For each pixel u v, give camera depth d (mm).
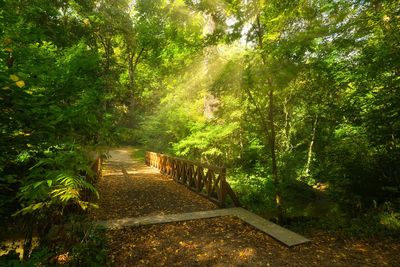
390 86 6172
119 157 20859
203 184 7914
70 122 3178
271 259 3852
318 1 5258
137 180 10375
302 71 5316
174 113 12156
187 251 4047
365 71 6410
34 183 2441
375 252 4219
